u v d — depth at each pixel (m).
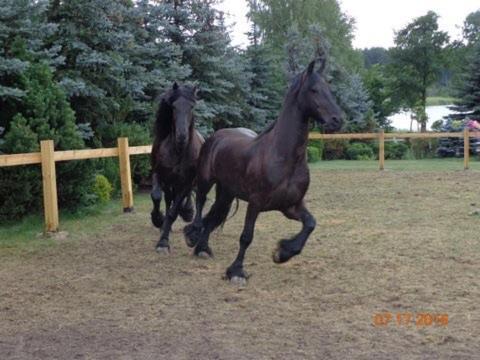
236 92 20.39
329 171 17.84
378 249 7.10
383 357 3.86
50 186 8.32
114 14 13.41
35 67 9.93
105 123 13.02
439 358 3.83
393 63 40.50
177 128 6.80
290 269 6.25
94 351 4.08
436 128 30.12
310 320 4.64
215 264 6.61
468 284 5.54
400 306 4.94
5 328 4.60
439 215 9.52
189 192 7.61
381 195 12.23
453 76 41.66
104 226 9.18
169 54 16.20
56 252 7.36
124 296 5.44
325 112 5.20
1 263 6.82
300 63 27.59
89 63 12.30
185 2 18.56
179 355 3.97
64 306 5.16
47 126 9.40
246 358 3.89
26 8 9.92
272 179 5.45
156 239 8.16
